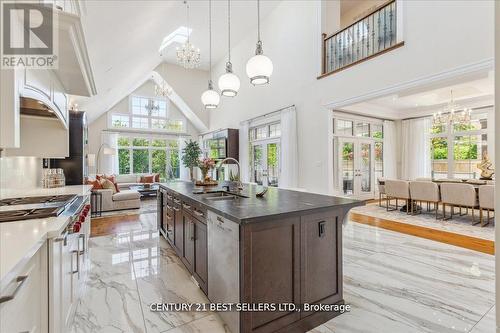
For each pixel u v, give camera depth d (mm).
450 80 3426
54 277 1288
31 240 1107
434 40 3529
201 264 2221
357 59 4746
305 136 5734
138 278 2580
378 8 4332
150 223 4914
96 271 2752
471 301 2139
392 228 4406
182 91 9664
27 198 2201
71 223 1675
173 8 4738
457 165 6930
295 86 6000
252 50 7457
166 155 10734
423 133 7535
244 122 7879
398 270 2740
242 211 1707
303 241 1813
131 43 4176
